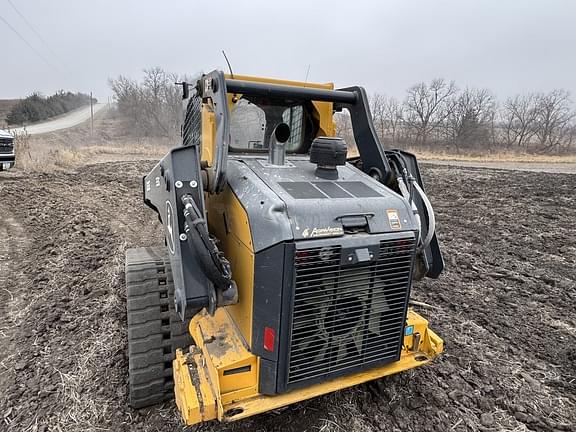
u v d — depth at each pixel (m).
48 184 12.03
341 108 3.16
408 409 2.82
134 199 10.28
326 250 2.02
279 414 2.71
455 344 3.68
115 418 2.71
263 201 2.05
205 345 2.24
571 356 3.54
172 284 2.82
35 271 5.25
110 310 4.10
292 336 2.07
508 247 6.64
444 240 7.07
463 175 16.22
